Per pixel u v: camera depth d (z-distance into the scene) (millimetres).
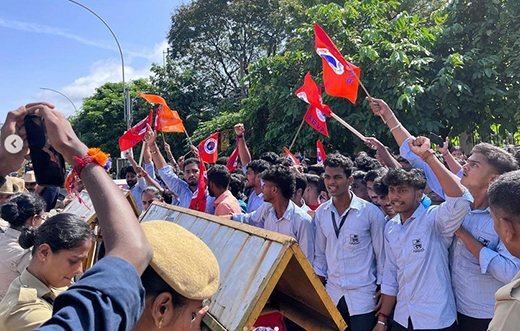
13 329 1986
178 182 5688
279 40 24125
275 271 1702
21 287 2125
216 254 2174
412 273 3000
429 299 2918
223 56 26625
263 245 1872
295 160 6910
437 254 2965
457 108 9570
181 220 2859
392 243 3184
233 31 25531
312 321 2092
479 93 9125
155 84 27141
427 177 3488
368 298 3395
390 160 4781
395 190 3068
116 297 889
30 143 1231
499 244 2764
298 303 2162
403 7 12422
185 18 25391
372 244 3500
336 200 3572
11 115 1269
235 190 5605
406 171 3072
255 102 13438
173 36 25938
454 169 3684
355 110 9953
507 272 2562
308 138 10391
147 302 1242
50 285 2191
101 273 918
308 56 10711
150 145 5852
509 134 10125
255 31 25141
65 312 832
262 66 12164
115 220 1034
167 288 1250
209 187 4629
